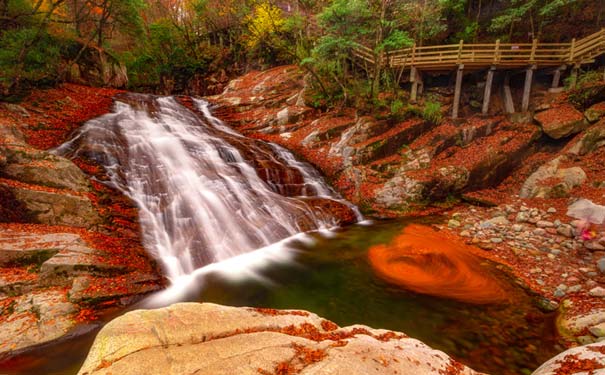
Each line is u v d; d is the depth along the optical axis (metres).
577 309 6.41
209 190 11.51
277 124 20.39
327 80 21.50
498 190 14.78
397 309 6.88
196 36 37.50
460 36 21.89
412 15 19.05
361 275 8.44
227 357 3.03
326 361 3.07
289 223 11.33
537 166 15.12
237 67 34.59
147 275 7.20
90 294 5.96
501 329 6.19
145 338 3.21
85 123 14.32
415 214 13.24
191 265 8.43
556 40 19.16
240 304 6.89
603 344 4.00
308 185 14.45
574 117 14.72
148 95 23.11
